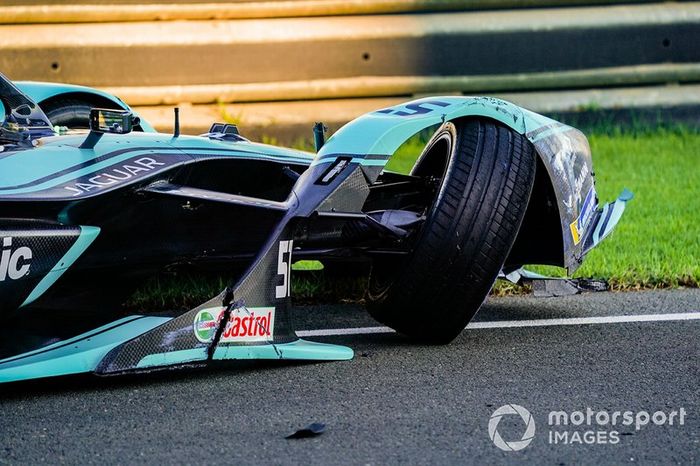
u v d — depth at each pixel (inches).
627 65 867.4
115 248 364.5
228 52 810.8
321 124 410.3
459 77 845.8
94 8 792.3
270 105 821.9
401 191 445.4
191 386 334.3
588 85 863.1
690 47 873.5
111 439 285.1
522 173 373.1
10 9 778.2
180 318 339.6
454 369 350.3
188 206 387.2
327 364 359.6
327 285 476.4
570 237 405.4
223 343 345.1
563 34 855.1
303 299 471.5
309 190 362.6
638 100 869.8
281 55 818.8
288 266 360.8
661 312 430.6
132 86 799.1
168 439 284.0
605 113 865.5
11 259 325.4
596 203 429.7
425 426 291.6
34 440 285.9
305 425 293.9
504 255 368.2
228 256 408.2
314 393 324.5
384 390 326.6
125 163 366.0
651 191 711.1
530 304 454.6
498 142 375.9
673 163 806.5
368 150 370.6
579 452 270.8
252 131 812.6
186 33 803.4
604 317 424.5
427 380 337.1
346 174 366.0
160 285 473.4
